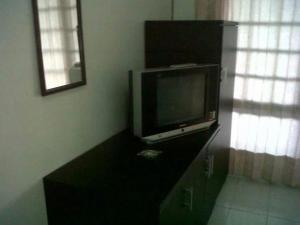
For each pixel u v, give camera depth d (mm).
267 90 2791
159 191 1392
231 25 2477
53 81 1518
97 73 1921
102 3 1891
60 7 1506
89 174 1573
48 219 1607
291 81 2693
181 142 2035
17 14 1282
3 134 1284
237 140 3021
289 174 2930
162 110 2039
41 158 1516
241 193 2824
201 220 2111
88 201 1464
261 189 2902
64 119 1659
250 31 2717
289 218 2434
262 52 2732
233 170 3150
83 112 1821
